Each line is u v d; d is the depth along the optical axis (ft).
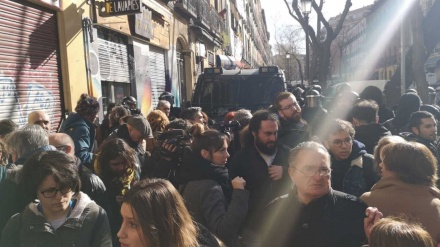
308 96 19.39
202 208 10.13
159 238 6.12
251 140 12.70
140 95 42.70
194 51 68.18
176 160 12.12
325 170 8.24
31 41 25.75
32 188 8.23
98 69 33.42
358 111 15.11
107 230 8.77
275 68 32.83
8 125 14.34
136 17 39.88
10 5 23.79
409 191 8.79
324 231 8.19
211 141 10.69
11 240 8.36
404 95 18.80
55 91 28.22
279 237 8.61
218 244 7.18
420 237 6.02
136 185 6.54
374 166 11.04
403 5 33.71
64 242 8.29
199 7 65.00
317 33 69.46
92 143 17.04
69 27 29.30
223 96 32.45
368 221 7.51
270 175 11.68
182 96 63.67
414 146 9.11
